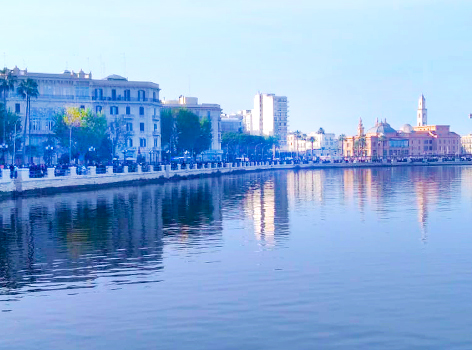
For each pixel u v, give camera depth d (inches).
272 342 930.1
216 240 1786.4
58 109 5797.2
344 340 935.0
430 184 4544.8
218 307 1093.1
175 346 919.7
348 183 4795.8
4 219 2278.5
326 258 1499.8
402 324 999.6
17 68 5797.2
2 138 4490.7
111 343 935.7
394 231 1936.5
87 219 2282.2
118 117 6107.3
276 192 3757.4
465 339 934.4
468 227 2011.6
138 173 4399.6
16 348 922.1
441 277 1289.4
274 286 1229.1
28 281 1300.4
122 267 1417.3
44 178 3302.2
